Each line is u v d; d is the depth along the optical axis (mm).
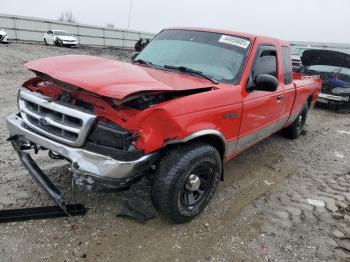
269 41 4789
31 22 34969
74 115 3006
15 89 9703
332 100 10406
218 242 3416
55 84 3307
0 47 22984
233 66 4176
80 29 38688
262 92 4441
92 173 2984
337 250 3461
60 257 2980
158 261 3078
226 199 4258
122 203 3857
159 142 3086
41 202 3705
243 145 4445
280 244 3479
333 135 7812
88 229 3381
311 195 4594
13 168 4418
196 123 3322
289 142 6859
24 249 3023
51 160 4699
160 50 4684
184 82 3674
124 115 2963
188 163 3287
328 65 11477
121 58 24062
